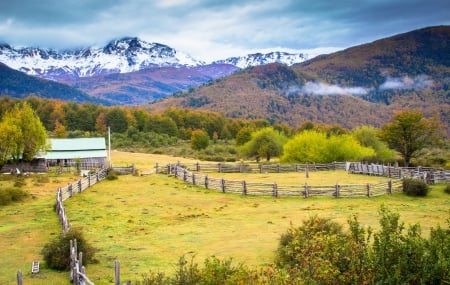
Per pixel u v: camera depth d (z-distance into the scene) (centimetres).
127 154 10738
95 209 3584
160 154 11488
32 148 6675
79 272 1666
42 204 3825
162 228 2952
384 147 8519
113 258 2212
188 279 1466
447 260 1151
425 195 4022
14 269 2056
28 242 2556
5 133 6431
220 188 4475
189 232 2820
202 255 2258
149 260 2172
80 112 16575
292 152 7212
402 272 1175
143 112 17700
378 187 4072
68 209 3556
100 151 8000
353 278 1223
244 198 4100
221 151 12812
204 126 18825
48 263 2075
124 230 2892
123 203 3869
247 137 11388
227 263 1493
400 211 3312
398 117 7600
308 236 1555
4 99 17375
